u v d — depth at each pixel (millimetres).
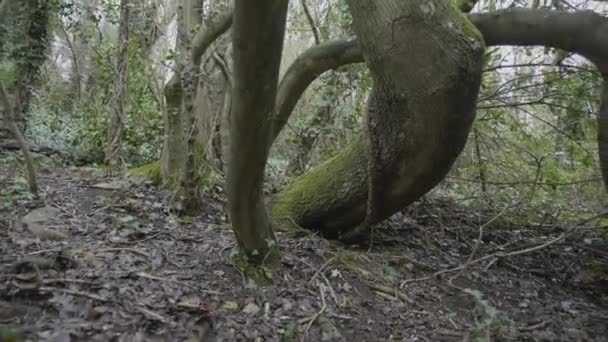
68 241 3680
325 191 4668
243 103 2607
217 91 6109
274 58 2438
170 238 4070
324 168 4859
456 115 3516
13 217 4031
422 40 3363
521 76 5395
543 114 6438
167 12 7926
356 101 7363
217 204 5371
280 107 4973
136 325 2527
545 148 6512
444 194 6660
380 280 3885
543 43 3717
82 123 9125
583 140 5539
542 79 5379
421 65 3418
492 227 5902
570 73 4770
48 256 3129
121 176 6273
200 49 4918
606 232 5531
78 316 2520
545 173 6426
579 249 5402
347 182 4531
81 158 8281
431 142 3701
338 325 3061
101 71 8680
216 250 3867
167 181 5629
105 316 2557
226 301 3053
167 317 2674
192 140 4766
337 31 7930
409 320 3305
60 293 2676
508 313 3758
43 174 6113
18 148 7277
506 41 3777
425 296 3764
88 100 9562
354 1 3613
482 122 6559
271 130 2848
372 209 4367
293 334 2807
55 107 9867
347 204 4578
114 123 6840
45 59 8531
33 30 8133
